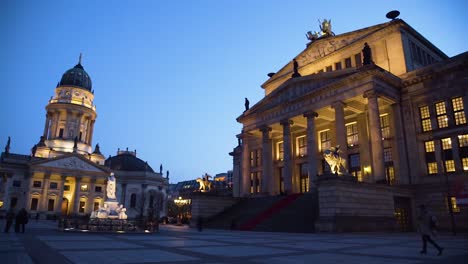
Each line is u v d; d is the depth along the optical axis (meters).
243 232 33.28
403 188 38.50
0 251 14.39
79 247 16.66
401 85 43.31
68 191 110.62
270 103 55.78
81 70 134.62
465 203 35.25
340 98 43.59
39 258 12.43
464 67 38.00
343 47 53.09
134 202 121.19
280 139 62.56
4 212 94.56
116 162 130.88
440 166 38.62
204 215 48.12
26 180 102.44
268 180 53.09
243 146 59.34
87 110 125.56
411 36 48.44
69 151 118.19
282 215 37.59
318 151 55.25
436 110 40.28
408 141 41.78
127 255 13.65
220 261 12.03
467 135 37.16
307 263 11.64
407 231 38.06
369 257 13.47
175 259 12.51
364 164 46.84
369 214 32.97
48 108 121.44
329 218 30.17
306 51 60.25
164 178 134.50
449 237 27.53
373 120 38.84
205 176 52.44
